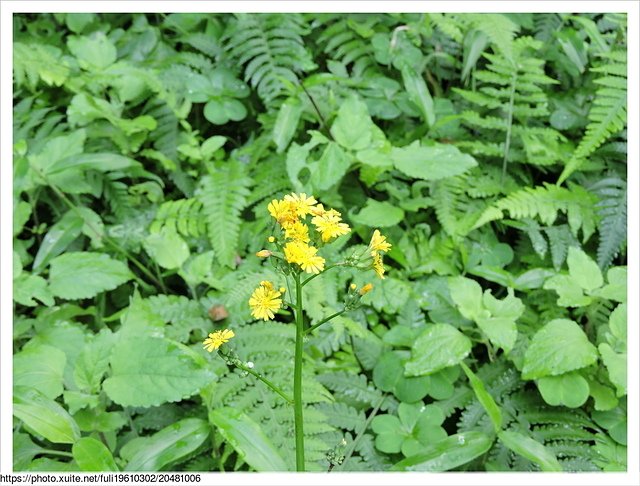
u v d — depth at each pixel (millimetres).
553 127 528
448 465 361
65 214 488
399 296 448
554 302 456
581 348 401
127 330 399
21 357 384
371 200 475
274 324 432
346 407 414
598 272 431
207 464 395
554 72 563
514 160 508
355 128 470
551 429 404
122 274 448
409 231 491
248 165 510
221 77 537
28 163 456
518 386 421
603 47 504
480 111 538
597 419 409
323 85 520
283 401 396
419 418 403
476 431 375
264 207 487
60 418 347
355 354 438
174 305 444
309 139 524
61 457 409
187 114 524
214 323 437
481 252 477
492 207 470
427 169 456
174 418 416
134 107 549
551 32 553
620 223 465
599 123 472
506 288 482
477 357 451
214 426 388
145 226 499
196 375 361
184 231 486
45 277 488
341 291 456
